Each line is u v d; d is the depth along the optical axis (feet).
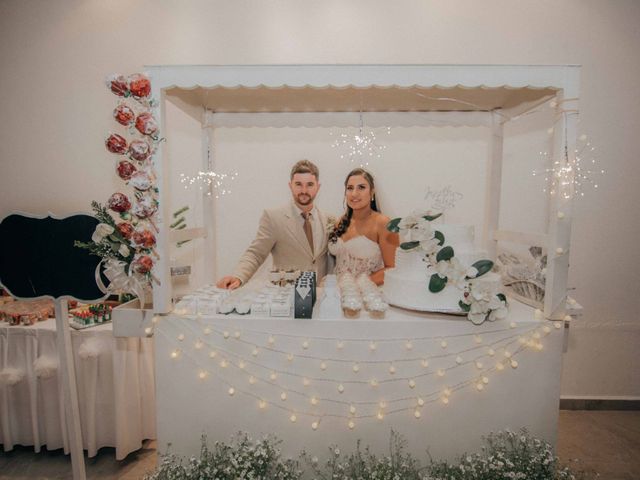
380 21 8.53
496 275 5.11
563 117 4.74
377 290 5.81
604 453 7.60
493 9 8.45
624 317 9.06
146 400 7.50
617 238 8.91
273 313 5.05
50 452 7.45
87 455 7.46
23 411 7.37
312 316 5.05
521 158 8.66
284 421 5.08
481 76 4.75
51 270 5.50
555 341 4.98
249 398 5.08
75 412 5.94
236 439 5.13
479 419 5.05
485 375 4.99
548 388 5.03
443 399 4.95
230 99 6.37
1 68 8.89
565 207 4.80
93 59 8.82
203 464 4.87
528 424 5.06
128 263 5.03
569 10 8.43
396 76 4.78
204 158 7.29
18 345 7.16
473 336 4.93
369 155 8.80
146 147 4.74
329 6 8.54
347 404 5.02
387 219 8.35
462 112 7.11
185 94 6.00
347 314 4.98
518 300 5.99
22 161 9.10
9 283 5.54
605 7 8.43
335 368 4.97
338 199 8.89
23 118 9.00
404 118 7.10
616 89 8.59
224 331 5.01
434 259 4.87
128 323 5.19
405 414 5.02
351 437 5.06
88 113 8.93
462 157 8.75
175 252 8.97
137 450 7.61
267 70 4.81
